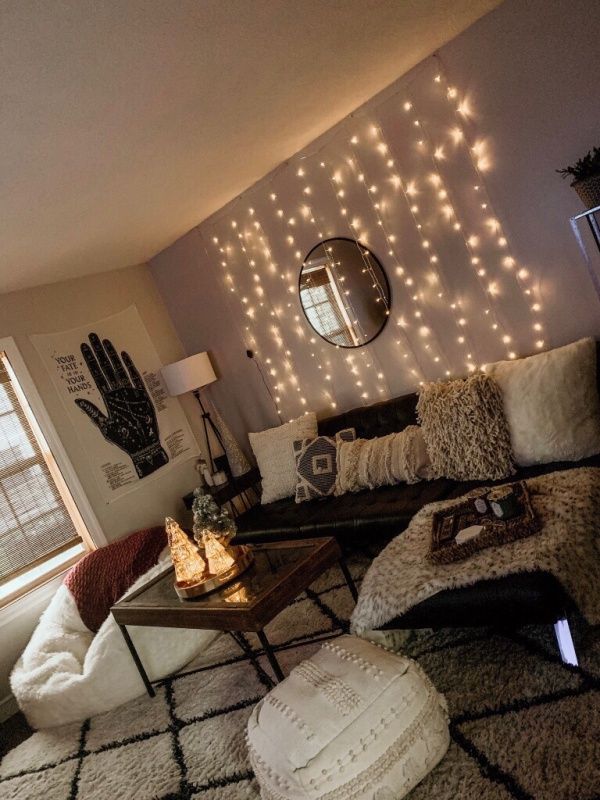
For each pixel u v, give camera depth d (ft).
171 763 7.87
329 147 12.30
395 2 7.86
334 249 12.99
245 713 8.26
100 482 14.10
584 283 10.16
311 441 12.72
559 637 6.66
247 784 6.93
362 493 11.59
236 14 6.57
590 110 9.28
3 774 9.27
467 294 11.47
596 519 7.11
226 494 14.33
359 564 11.27
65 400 13.88
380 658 6.38
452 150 10.81
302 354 14.42
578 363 9.30
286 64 8.39
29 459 13.23
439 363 12.25
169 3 5.89
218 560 8.91
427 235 11.62
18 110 6.68
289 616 10.44
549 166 9.90
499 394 9.89
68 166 8.61
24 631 12.17
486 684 6.96
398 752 5.82
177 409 16.20
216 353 16.12
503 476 9.64
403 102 11.08
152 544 12.44
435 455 10.52
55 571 13.03
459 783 5.84
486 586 6.66
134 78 7.02
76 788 8.18
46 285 14.16
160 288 16.61
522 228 10.48
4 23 5.25
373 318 12.88
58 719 10.08
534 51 9.47
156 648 10.16
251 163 12.16
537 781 5.50
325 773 5.58
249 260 14.57
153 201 11.79
